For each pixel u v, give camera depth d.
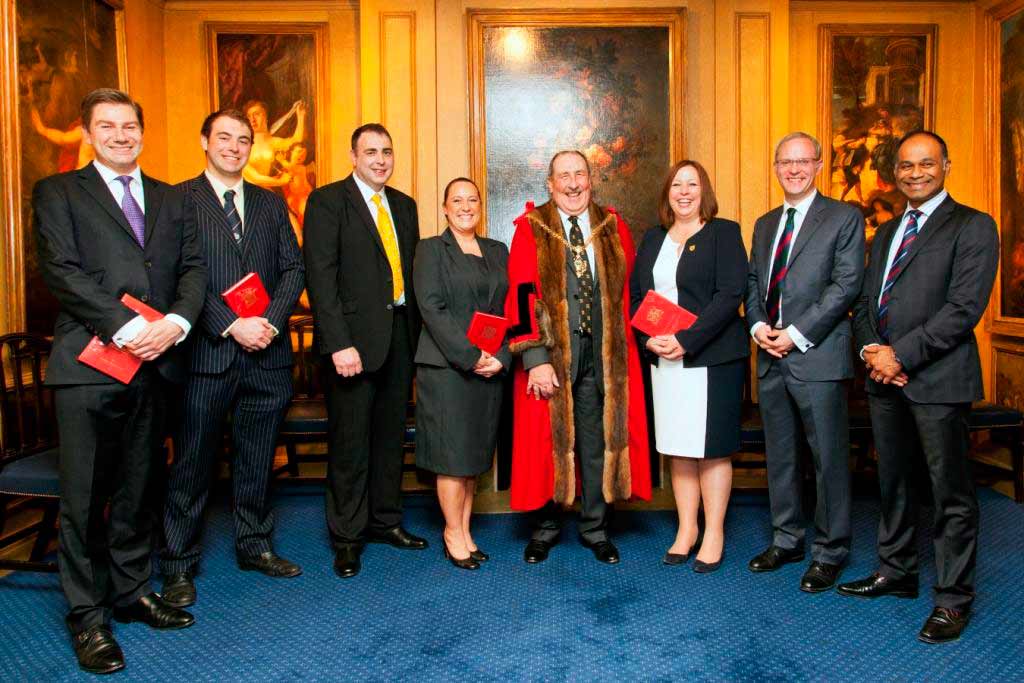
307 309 5.26
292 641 2.54
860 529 3.67
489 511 4.03
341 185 3.23
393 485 3.46
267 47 5.23
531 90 4.74
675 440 3.06
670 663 2.37
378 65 4.70
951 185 5.21
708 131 4.76
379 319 3.15
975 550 2.55
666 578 3.06
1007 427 4.02
